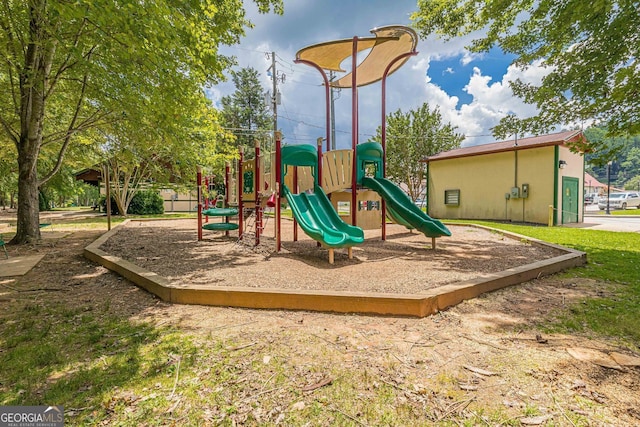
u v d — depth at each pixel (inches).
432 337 92.7
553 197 442.6
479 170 535.5
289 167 308.5
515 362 78.4
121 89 221.6
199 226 281.4
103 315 110.8
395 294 112.9
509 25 269.3
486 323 103.7
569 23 206.2
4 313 112.7
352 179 272.4
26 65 240.2
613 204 909.8
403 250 232.4
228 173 342.6
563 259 176.7
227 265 179.5
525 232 334.0
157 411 60.9
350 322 104.0
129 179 637.3
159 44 149.0
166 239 289.3
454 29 298.0
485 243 264.8
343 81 363.9
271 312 113.4
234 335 93.7
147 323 103.3
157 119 234.5
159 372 74.4
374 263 185.5
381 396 65.1
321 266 177.8
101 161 499.5
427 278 147.9
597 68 211.9
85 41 188.2
